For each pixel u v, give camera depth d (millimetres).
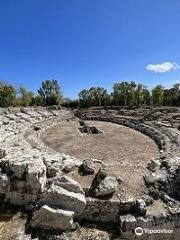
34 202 10961
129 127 42688
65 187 10734
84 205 10289
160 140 29344
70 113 60719
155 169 14797
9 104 57281
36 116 46781
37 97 72938
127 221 9703
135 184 12055
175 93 69875
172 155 21234
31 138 29078
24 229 9781
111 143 29797
